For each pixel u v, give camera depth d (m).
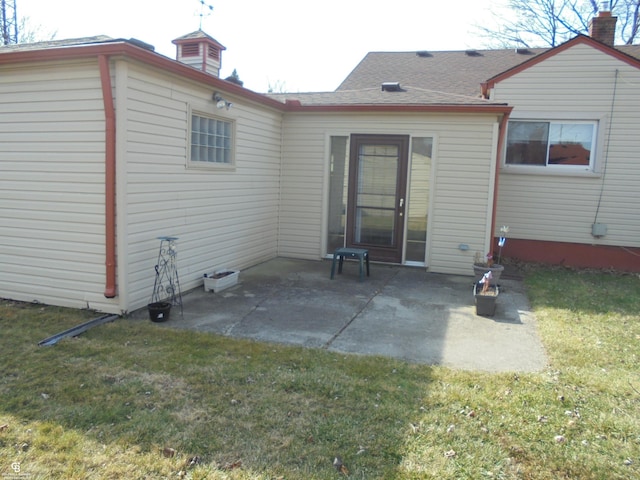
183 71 5.44
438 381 3.61
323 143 8.41
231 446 2.69
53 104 5.04
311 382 3.50
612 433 2.94
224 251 7.00
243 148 7.29
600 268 9.09
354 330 4.89
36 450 2.60
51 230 5.25
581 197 9.12
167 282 5.67
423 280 7.34
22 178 5.32
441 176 7.88
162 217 5.50
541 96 9.11
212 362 3.84
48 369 3.62
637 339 4.77
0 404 3.07
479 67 12.44
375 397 3.31
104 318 4.89
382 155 8.19
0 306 5.30
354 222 8.48
